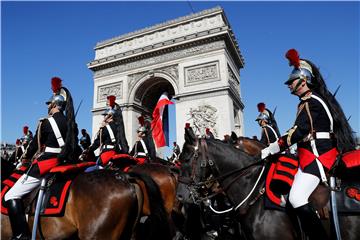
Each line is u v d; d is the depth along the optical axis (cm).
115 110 1415
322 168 611
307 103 646
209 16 5131
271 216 647
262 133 1677
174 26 5434
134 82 5506
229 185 755
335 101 654
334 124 639
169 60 5216
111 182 742
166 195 1084
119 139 1348
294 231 626
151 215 972
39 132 784
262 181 711
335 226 557
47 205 711
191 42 5012
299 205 587
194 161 786
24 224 712
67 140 785
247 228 691
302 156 643
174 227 1090
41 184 733
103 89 5800
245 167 727
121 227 719
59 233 703
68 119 809
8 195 721
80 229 691
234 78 5362
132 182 833
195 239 1289
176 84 5059
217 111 4500
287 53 693
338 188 594
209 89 4638
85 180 739
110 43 6059
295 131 637
